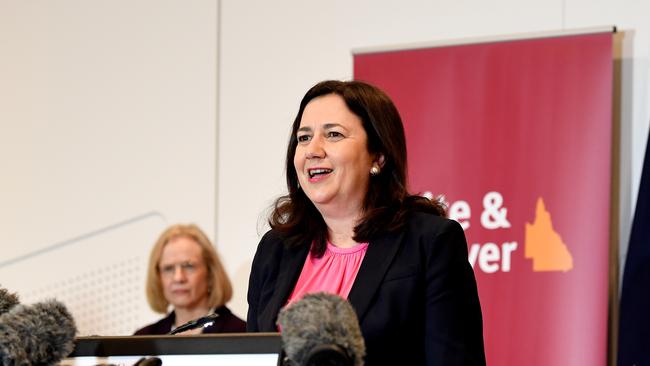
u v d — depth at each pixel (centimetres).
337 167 288
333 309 184
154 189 661
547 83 546
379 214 287
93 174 676
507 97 554
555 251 533
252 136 641
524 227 541
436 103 568
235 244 638
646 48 554
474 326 272
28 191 687
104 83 680
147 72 671
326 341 179
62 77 689
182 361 215
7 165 693
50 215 681
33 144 690
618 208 548
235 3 654
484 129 557
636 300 510
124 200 668
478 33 590
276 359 212
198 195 650
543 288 533
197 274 581
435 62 572
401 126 302
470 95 562
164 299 596
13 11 702
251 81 645
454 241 277
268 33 644
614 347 537
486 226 549
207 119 653
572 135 538
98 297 667
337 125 291
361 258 288
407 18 609
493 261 545
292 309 186
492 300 541
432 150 565
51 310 196
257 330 296
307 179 292
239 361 213
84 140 680
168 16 669
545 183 540
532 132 546
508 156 550
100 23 685
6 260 684
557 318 528
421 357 271
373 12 618
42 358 192
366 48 589
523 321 534
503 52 558
